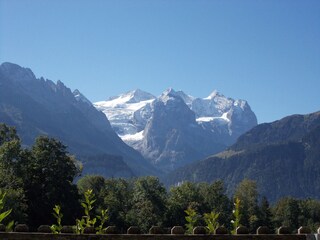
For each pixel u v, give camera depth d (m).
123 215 114.88
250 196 165.75
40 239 12.13
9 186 79.19
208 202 143.12
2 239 12.02
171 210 129.88
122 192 133.88
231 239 12.90
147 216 117.19
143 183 132.50
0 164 84.00
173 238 12.70
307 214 181.88
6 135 103.62
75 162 99.00
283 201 182.25
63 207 84.38
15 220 68.62
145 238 12.61
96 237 12.41
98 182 129.38
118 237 12.53
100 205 107.06
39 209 82.38
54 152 89.75
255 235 12.97
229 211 147.75
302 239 13.03
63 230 14.27
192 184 145.00
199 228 13.11
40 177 86.19
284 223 172.62
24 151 88.69
